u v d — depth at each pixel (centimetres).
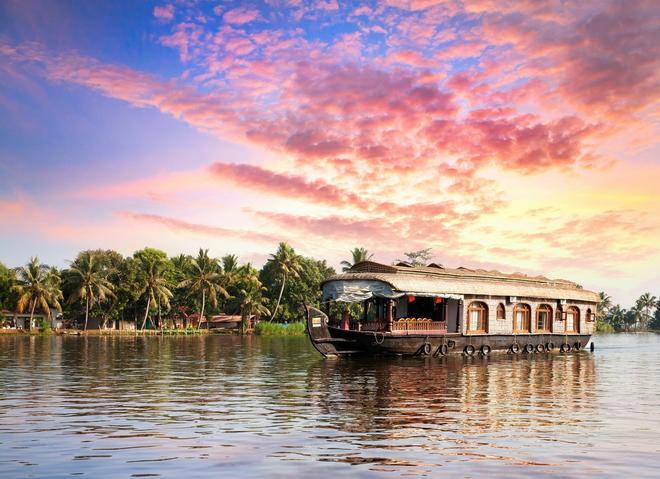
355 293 3105
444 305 3353
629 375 2442
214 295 8019
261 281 9119
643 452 1042
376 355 3112
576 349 4144
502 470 923
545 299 3806
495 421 1317
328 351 2950
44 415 1364
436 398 1664
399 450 1040
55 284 7338
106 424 1259
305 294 8969
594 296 4238
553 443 1103
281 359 3088
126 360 3005
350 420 1313
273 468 926
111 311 7512
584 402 1631
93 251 7431
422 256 7375
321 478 874
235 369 2506
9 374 2277
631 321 19325
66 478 875
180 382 2016
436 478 879
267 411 1425
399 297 3216
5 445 1070
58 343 4872
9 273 7294
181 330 7650
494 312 3497
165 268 7606
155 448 1049
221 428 1220
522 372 2473
